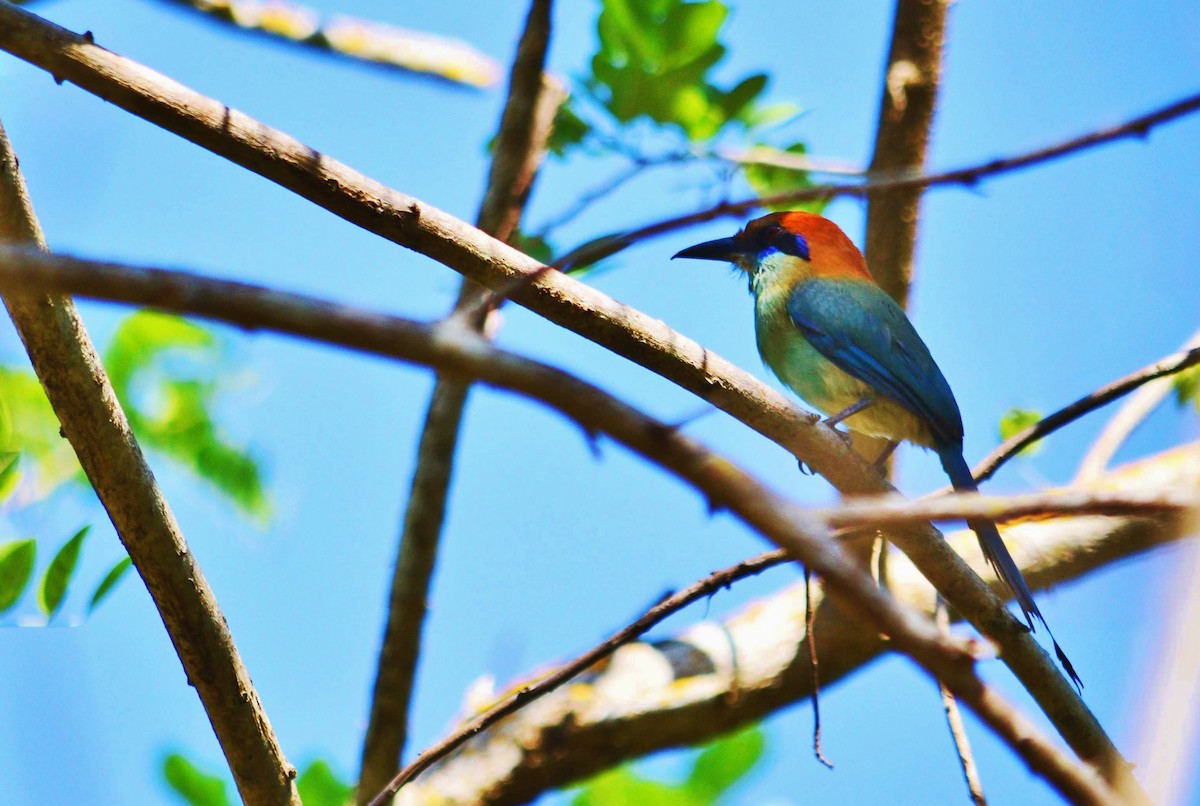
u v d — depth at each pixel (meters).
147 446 13.73
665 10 12.34
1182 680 3.81
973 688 3.90
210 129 7.16
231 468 13.94
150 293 3.44
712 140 12.45
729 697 12.82
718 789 13.17
